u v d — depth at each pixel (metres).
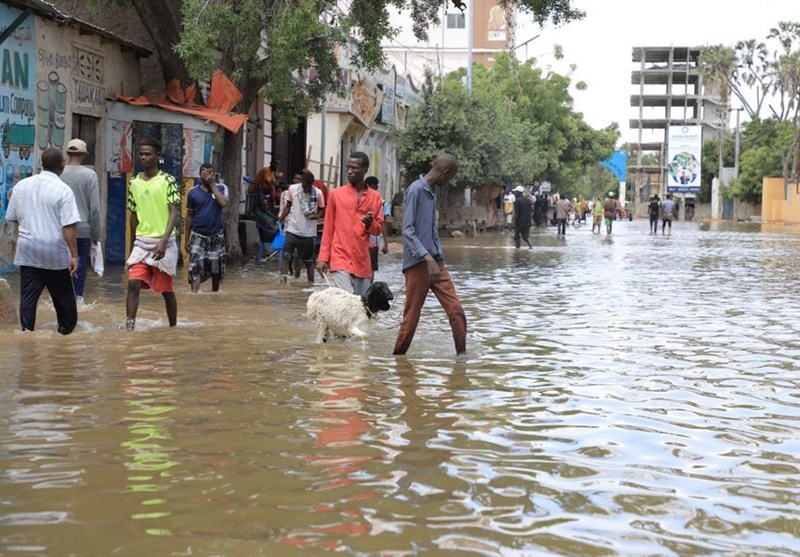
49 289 9.81
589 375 8.26
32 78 16.22
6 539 4.09
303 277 17.78
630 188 144.12
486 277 19.38
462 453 5.59
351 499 4.69
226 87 19.64
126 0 19.52
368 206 10.11
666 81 133.62
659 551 4.07
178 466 5.20
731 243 37.44
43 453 5.41
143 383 7.44
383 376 8.00
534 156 54.59
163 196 10.32
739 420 6.61
